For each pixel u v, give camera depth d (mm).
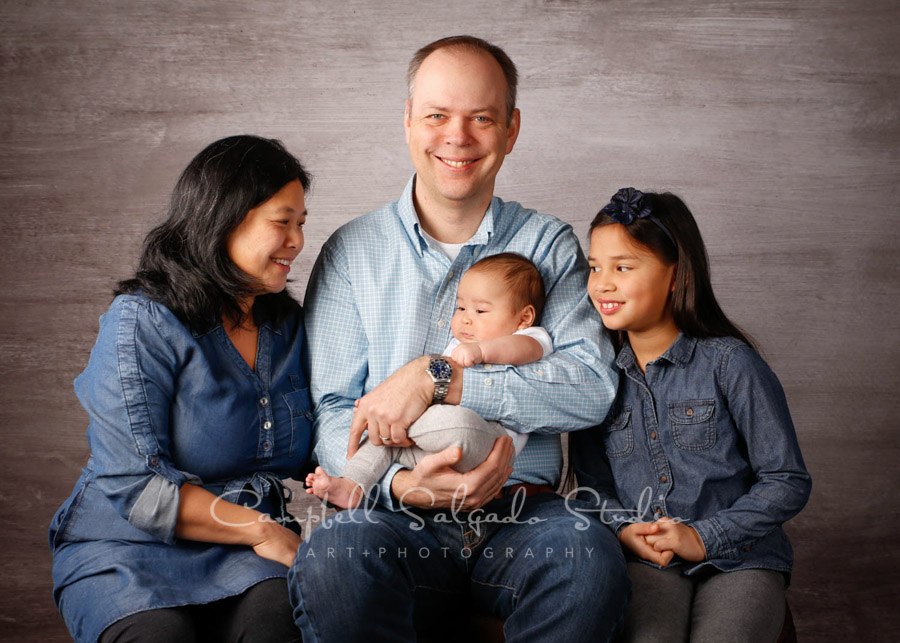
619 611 1453
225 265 1604
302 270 2615
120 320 1562
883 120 2621
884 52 2607
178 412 1587
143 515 1497
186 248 1608
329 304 1793
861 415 2684
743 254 2639
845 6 2594
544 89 2590
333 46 2572
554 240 1866
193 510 1522
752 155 2615
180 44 2557
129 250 2572
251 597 1487
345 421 1724
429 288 1781
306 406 1747
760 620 1499
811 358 2668
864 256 2652
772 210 2629
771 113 2607
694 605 1577
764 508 1591
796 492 1605
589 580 1434
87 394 1563
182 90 2561
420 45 2572
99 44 2543
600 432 1797
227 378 1619
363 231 1837
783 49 2596
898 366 2680
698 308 1709
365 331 1784
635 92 2594
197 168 1624
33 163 2555
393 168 2596
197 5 2549
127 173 2562
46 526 2582
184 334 1571
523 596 1488
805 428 2680
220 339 1633
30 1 2533
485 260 1773
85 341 2582
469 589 1636
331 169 2594
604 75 2590
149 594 1444
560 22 2576
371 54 2574
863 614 2658
